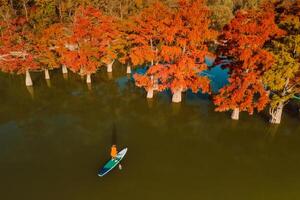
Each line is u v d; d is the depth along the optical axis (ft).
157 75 150.71
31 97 174.91
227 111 154.61
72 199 101.71
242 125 143.84
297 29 126.93
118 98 172.24
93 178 111.34
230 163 120.47
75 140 134.72
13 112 159.43
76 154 125.08
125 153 125.18
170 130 142.41
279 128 140.36
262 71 128.16
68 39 178.19
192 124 146.51
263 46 133.28
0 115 156.46
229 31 135.85
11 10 245.04
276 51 125.90
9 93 180.14
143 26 153.58
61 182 109.50
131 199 102.12
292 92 132.05
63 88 185.06
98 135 138.41
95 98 172.65
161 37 152.56
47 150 127.95
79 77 199.41
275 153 126.21
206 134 138.92
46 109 161.99
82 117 153.89
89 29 178.70
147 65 217.77
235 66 137.59
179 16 148.87
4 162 120.37
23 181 109.91
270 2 153.79
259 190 106.83
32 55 181.57
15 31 196.85
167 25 150.30
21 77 202.69
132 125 146.72
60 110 160.56
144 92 178.60
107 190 105.91
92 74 205.36
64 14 266.36
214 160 122.31
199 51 146.00
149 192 105.40
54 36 186.80
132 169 116.37
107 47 182.50
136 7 291.38
